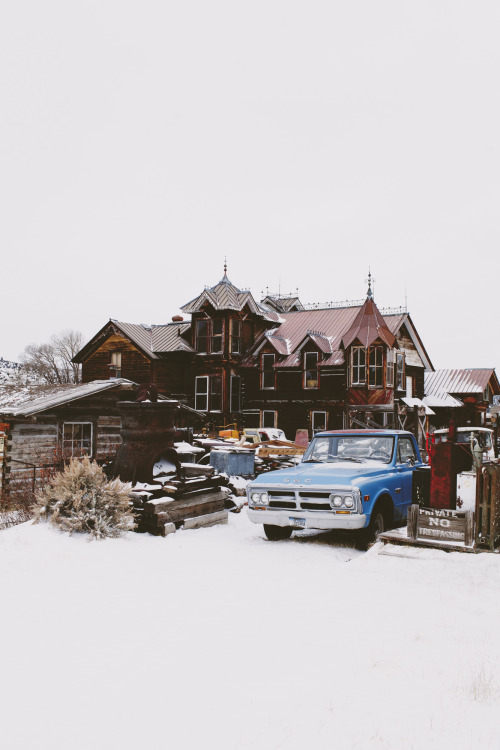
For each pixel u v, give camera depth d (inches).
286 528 421.1
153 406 460.1
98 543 375.2
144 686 191.8
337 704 178.9
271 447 783.1
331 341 1514.5
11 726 166.9
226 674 200.5
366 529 387.2
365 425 1375.5
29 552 346.3
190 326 1573.6
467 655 214.8
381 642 227.9
